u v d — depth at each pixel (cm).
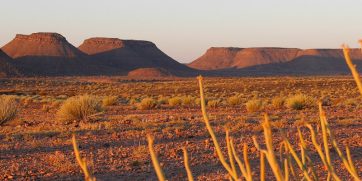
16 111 2295
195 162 1170
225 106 3559
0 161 1230
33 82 13262
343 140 1485
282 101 3266
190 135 1652
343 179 945
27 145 1503
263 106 3262
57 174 1055
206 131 1788
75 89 9475
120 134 1728
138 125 2031
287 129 1773
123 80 17762
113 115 2808
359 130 1756
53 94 7088
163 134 1709
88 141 1565
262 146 1365
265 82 9200
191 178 187
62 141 1562
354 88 7000
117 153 1311
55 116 2823
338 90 6638
